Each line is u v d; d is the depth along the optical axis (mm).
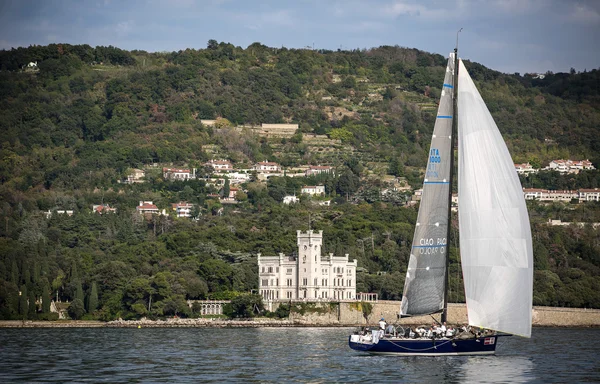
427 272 182000
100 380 172875
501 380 166875
